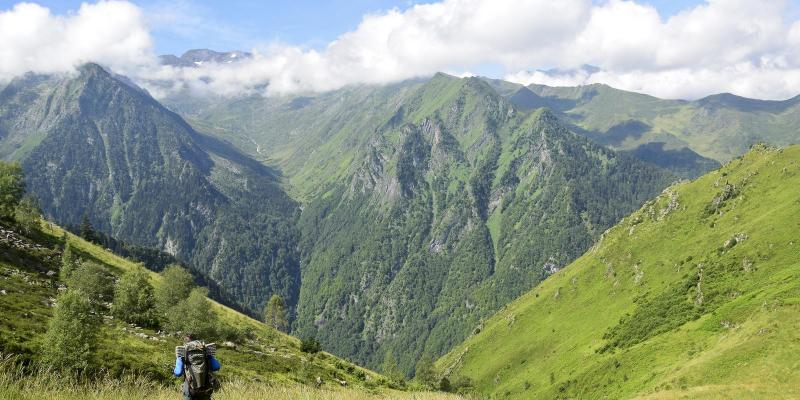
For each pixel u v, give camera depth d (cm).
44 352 3891
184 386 1535
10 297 6141
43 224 13775
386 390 8356
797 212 17150
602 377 15362
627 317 19938
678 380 8944
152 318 8325
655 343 14662
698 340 13025
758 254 16750
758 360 7956
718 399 6156
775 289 12669
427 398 3409
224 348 7900
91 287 8462
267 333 12100
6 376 1852
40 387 1862
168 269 10112
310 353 10856
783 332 8275
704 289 17362
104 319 7125
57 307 4169
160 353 5784
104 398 1972
